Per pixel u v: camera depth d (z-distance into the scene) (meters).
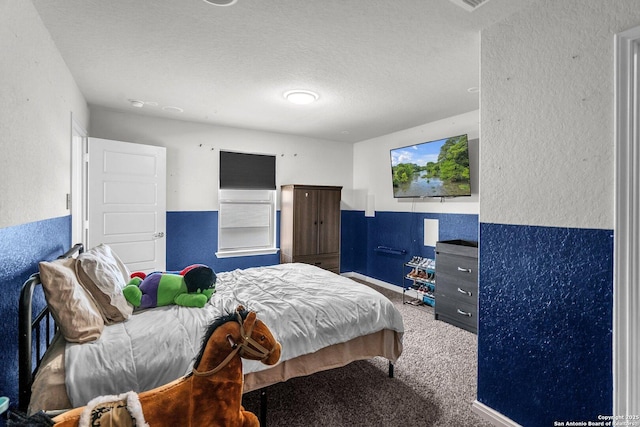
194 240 4.44
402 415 2.01
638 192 1.39
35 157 1.81
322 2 1.79
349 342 2.23
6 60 1.44
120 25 2.01
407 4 1.79
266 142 4.97
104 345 1.56
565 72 1.62
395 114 3.96
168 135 4.22
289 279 2.87
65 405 1.36
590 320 1.53
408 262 4.56
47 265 1.55
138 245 3.78
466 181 3.74
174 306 2.12
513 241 1.87
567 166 1.62
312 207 4.91
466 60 2.48
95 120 3.77
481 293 2.05
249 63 2.55
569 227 1.61
